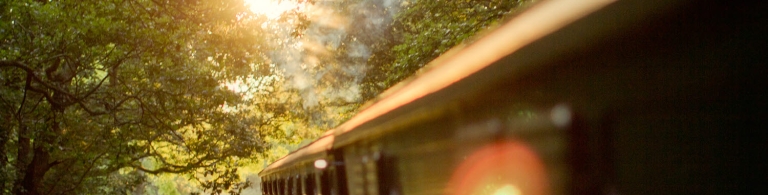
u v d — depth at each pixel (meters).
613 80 2.11
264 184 21.48
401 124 3.88
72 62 15.71
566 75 2.31
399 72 16.42
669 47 1.87
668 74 1.93
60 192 23.00
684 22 1.76
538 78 2.47
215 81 18.09
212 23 16.59
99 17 15.07
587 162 2.38
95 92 17.23
